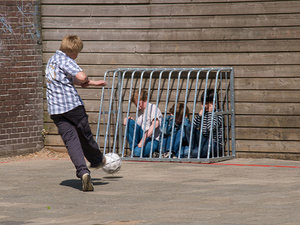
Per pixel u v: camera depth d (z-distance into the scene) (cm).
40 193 1917
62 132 1978
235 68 2734
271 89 2688
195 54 2794
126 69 2866
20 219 1538
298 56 2642
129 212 1597
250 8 2698
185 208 1630
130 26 2884
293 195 1794
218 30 2752
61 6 2969
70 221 1505
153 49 2855
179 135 2723
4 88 2866
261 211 1561
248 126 2728
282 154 2691
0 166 2614
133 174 2302
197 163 2600
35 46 2983
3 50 2859
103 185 2053
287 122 2672
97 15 2927
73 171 2430
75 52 2016
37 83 2998
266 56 2686
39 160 2825
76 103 1961
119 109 2859
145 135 2755
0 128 2855
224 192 1869
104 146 2811
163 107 2856
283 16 2656
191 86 2808
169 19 2823
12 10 2891
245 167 2456
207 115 2723
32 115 2984
